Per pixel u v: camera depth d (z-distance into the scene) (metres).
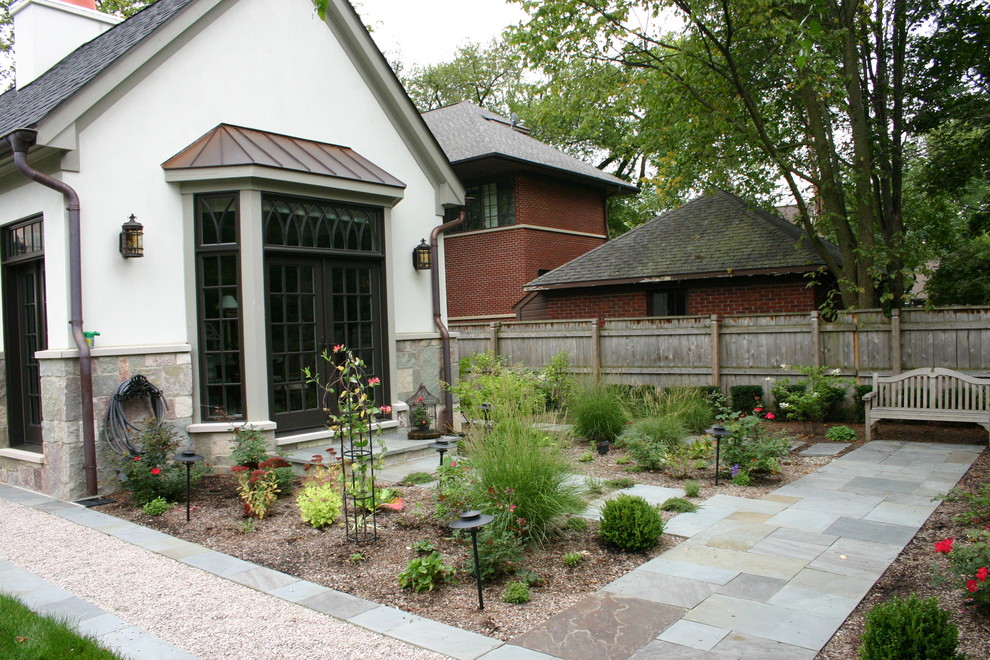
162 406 7.47
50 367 7.00
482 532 4.70
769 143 11.53
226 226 7.92
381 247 9.39
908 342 10.44
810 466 7.91
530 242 18.62
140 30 8.36
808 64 10.54
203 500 6.74
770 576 4.50
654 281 15.04
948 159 12.87
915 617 3.16
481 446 6.07
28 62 10.55
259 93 8.66
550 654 3.47
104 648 3.57
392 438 8.94
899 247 11.43
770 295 14.08
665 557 4.92
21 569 4.92
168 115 7.80
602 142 26.97
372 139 9.86
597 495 6.62
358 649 3.57
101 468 7.09
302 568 4.90
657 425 8.58
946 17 11.62
